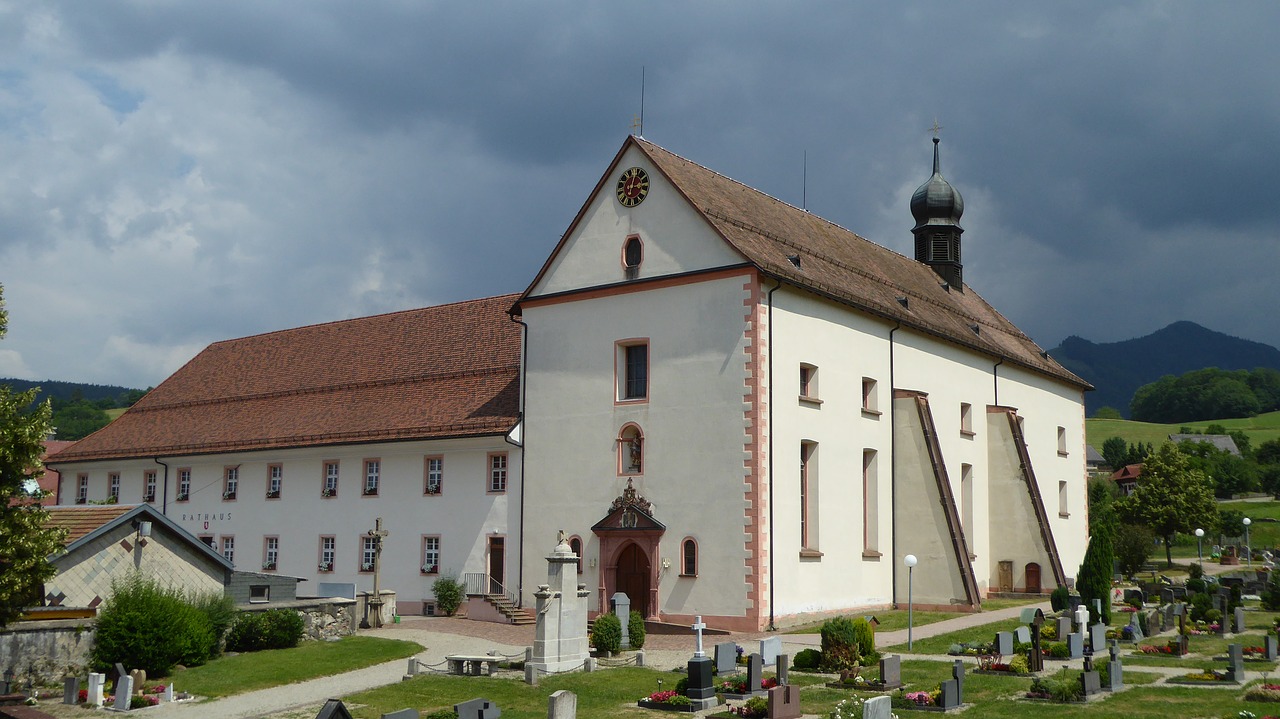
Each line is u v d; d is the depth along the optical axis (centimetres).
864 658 3412
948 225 7388
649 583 4541
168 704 3147
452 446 5338
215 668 3575
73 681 3159
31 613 3616
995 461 6288
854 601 4859
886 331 5334
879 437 5175
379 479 5638
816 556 4619
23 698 3167
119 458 6819
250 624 3909
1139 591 5378
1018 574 6150
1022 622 4272
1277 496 15438
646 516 4550
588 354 4881
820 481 4703
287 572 5922
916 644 3878
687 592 4422
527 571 4944
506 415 5234
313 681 3462
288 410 6419
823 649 3356
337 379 6481
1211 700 2777
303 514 5919
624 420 4716
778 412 4472
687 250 4628
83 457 7050
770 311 4497
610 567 4653
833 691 3003
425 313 6681
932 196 7400
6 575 3016
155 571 4009
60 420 16475
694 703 2850
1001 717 2642
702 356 4528
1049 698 2836
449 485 5344
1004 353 6506
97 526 3831
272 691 3316
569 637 3488
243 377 7144
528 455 5031
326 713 2062
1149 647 3753
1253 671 3234
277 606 4100
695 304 4575
